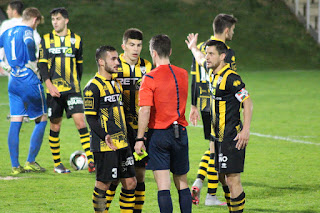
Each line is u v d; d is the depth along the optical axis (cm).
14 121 2244
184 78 1487
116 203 1795
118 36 8256
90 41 8069
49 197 1842
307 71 7331
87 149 2250
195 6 9212
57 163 2272
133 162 1488
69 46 2216
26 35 2233
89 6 9112
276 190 1928
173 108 1452
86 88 1444
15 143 2225
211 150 1742
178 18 8819
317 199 1802
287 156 2562
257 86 5803
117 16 8838
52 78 2219
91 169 2239
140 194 1566
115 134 1460
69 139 3050
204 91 1816
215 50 1441
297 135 3148
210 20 8806
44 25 8319
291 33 8744
